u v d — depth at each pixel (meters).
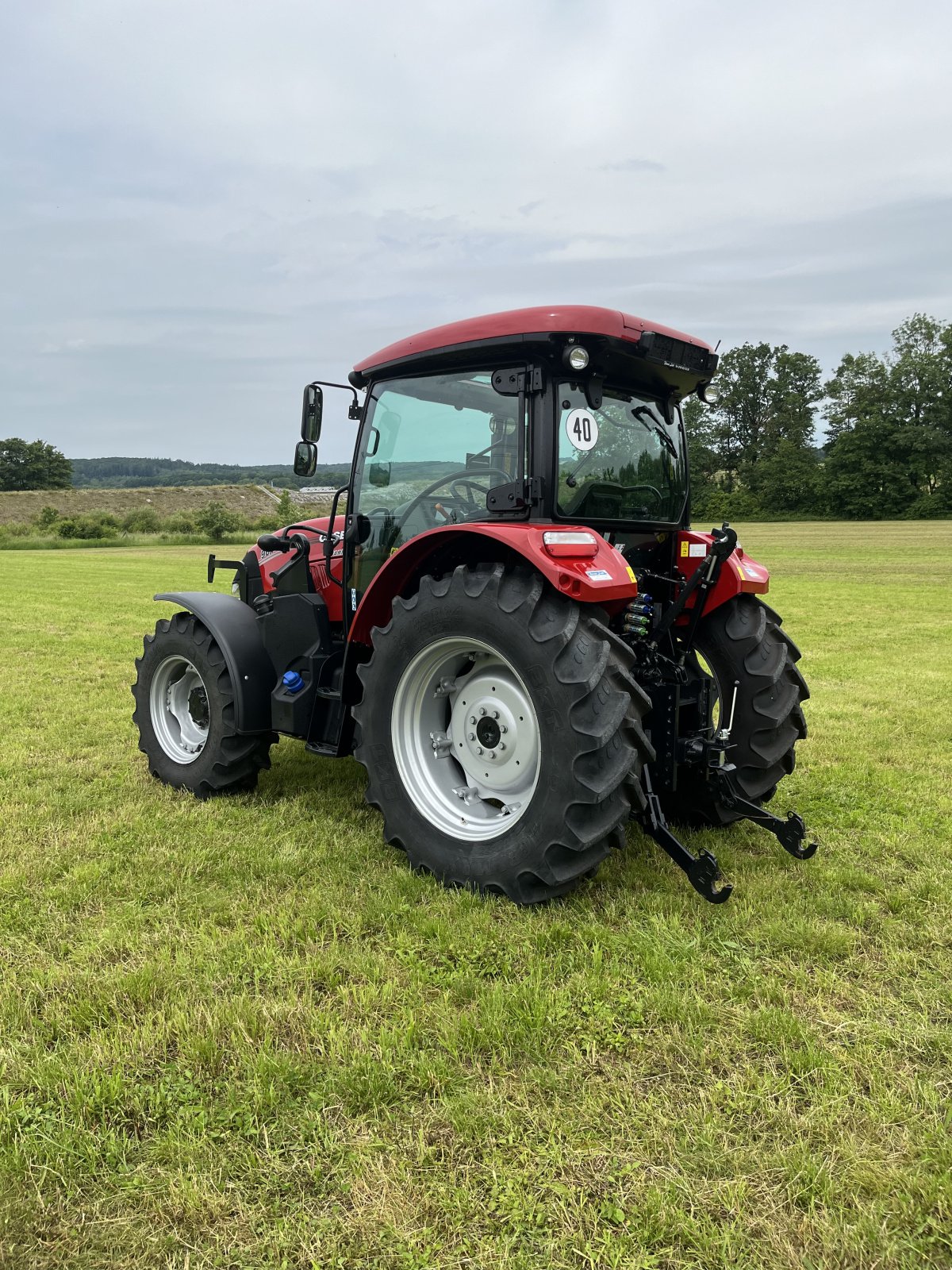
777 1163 1.84
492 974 2.61
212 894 3.15
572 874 2.93
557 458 3.19
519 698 3.19
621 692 2.87
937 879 3.35
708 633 3.92
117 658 9.02
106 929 2.84
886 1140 1.92
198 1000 2.43
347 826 3.92
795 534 44.06
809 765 5.04
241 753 4.24
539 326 3.04
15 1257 1.61
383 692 3.42
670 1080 2.12
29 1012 2.36
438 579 3.54
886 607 13.90
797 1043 2.27
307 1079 2.09
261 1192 1.75
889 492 66.69
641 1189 1.76
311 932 2.86
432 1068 2.11
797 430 80.94
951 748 5.45
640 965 2.64
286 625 4.14
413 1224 1.68
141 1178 1.79
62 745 5.45
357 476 4.03
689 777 3.93
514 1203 1.72
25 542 44.56
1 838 3.71
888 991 2.55
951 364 67.12
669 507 3.87
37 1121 1.95
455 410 3.55
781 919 2.95
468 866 3.14
